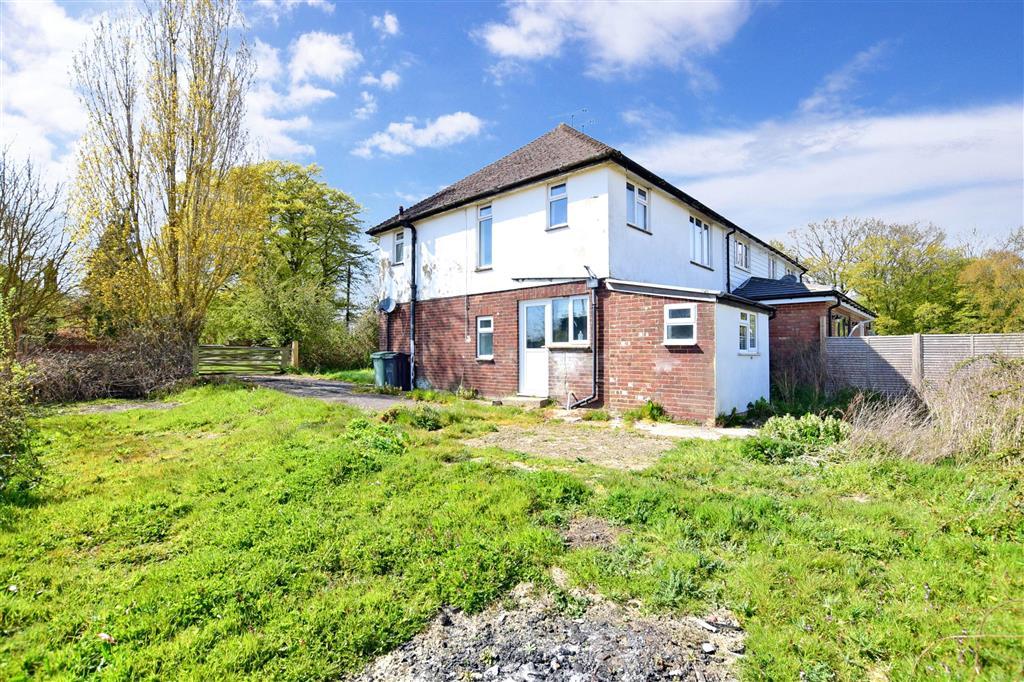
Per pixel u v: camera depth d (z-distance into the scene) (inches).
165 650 103.0
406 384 639.1
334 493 194.9
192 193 567.8
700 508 176.9
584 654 108.3
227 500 190.4
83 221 539.5
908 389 458.9
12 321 506.9
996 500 171.5
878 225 1240.8
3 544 153.2
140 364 544.7
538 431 348.5
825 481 219.6
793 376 510.9
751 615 120.0
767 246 837.2
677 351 391.2
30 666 100.2
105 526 168.4
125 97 553.3
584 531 168.1
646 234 507.2
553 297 487.2
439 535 158.9
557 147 537.3
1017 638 102.5
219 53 587.8
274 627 111.8
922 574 133.9
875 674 99.2
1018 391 249.1
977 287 1045.8
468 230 580.7
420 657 107.1
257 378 764.0
